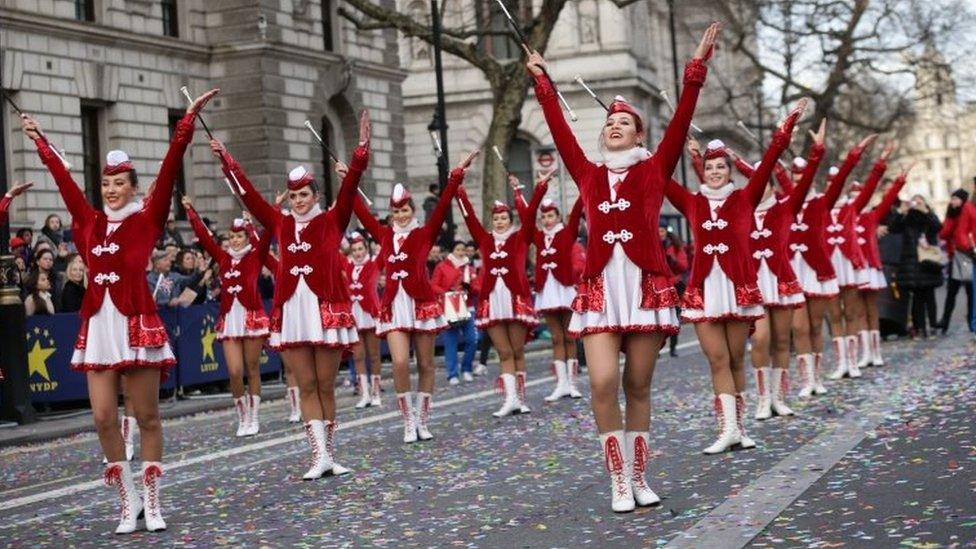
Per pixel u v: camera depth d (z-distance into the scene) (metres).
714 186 14.08
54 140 34.22
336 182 44.75
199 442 18.14
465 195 19.56
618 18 68.25
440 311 16.56
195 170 40.22
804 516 9.74
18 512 12.85
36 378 22.81
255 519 11.45
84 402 24.34
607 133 10.75
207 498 12.80
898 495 10.27
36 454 18.34
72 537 11.16
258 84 40.59
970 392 16.75
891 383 19.06
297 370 13.77
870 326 22.50
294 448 16.59
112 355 11.09
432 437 16.48
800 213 18.77
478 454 14.62
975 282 27.08
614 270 10.49
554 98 10.89
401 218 16.77
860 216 22.53
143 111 37.59
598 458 13.61
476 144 70.06
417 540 10.02
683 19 67.62
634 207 10.55
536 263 20.67
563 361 20.78
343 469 13.80
